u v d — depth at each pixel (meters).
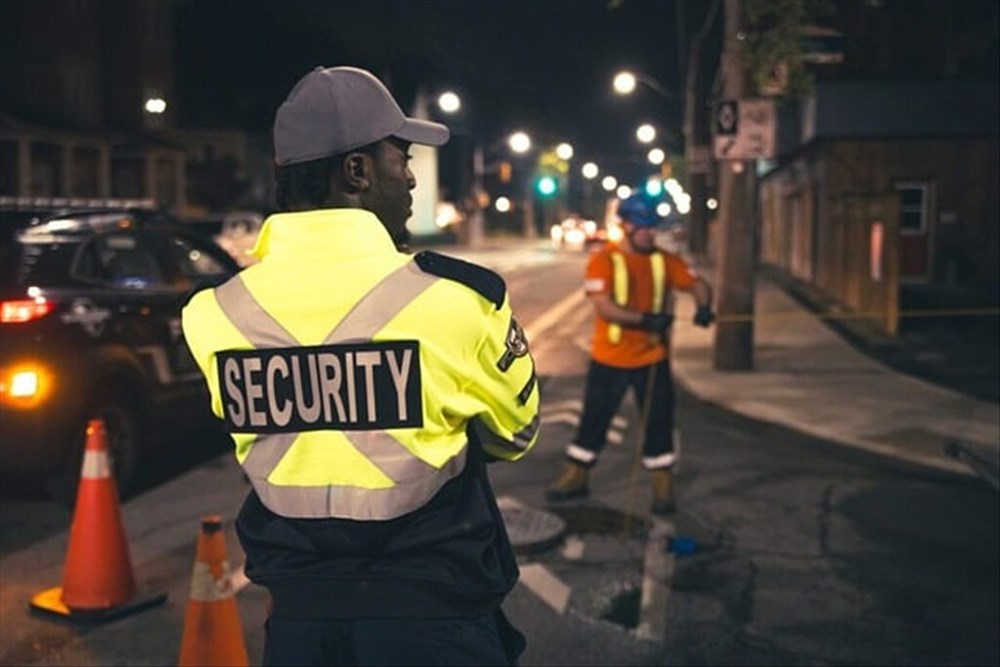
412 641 2.05
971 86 23.05
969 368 13.30
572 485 7.37
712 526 6.84
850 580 5.89
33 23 30.38
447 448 2.08
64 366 6.66
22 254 6.81
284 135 2.18
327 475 2.08
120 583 5.36
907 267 24.62
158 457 8.54
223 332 2.16
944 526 6.88
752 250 12.98
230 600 4.45
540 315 21.30
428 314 2.04
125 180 33.28
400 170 2.24
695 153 31.66
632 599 5.59
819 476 8.14
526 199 78.12
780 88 12.16
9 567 6.02
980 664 4.84
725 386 11.85
